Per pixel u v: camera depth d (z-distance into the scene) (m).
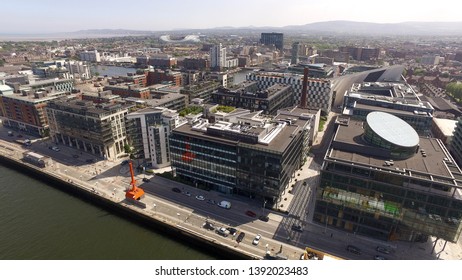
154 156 158.38
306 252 94.00
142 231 116.56
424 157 108.62
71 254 102.69
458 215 91.25
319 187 108.81
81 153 180.88
